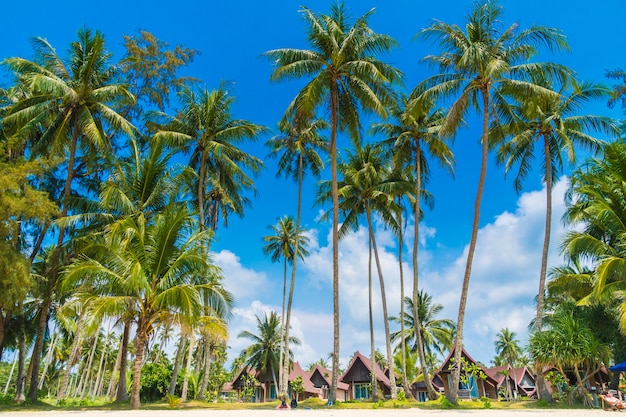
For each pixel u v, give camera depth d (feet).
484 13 73.51
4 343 86.17
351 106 80.48
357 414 57.72
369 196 103.96
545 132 84.89
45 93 79.87
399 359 161.89
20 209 60.80
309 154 118.93
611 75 80.53
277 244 140.46
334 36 76.23
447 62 74.18
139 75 103.30
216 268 71.20
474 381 138.51
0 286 60.44
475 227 69.56
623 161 63.67
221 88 97.91
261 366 164.35
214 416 55.52
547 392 76.28
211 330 69.56
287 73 74.59
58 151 79.87
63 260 85.66
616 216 62.90
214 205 115.03
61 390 95.04
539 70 70.74
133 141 85.10
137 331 67.46
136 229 69.00
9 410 65.51
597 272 59.41
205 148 95.66
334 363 75.56
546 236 82.28
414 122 95.30
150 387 134.10
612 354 75.46
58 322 102.22
